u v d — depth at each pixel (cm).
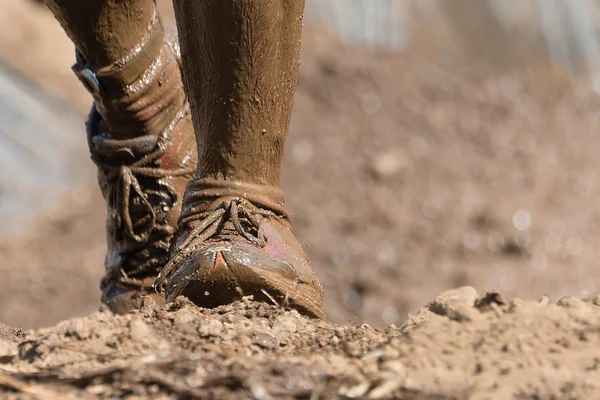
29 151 3044
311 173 3047
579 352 496
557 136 3516
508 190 3097
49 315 2331
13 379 472
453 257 2744
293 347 542
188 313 593
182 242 676
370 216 2842
